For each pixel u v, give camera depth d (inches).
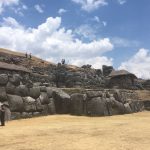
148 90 3011.8
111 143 705.0
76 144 690.8
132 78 3100.4
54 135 815.1
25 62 3550.7
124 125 1049.5
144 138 770.8
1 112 1064.8
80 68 3575.3
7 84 1291.8
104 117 1481.3
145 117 1488.7
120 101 1740.9
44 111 1453.0
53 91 1557.6
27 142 714.2
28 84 1408.7
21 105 1318.9
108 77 3078.2
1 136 794.2
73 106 1514.5
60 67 2967.5
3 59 3058.6
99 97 1578.5
